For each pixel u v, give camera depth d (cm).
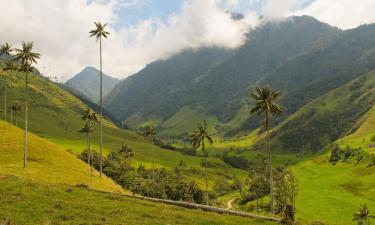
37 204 4606
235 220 4809
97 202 5162
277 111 9594
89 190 6162
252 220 4872
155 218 4497
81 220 4053
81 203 4934
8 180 6025
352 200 18775
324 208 17188
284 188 18125
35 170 9469
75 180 9519
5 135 12069
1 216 3981
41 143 12456
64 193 5528
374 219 14762
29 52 10269
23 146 11506
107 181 11362
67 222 3919
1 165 9400
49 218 4016
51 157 11362
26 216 4053
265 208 18500
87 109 15775
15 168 9262
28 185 5788
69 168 10856
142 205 5288
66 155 12300
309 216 15762
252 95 9656
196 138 13125
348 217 15488
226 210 5412
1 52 15075
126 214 4556
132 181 18200
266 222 4781
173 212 4931
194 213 5075
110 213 4541
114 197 5703
